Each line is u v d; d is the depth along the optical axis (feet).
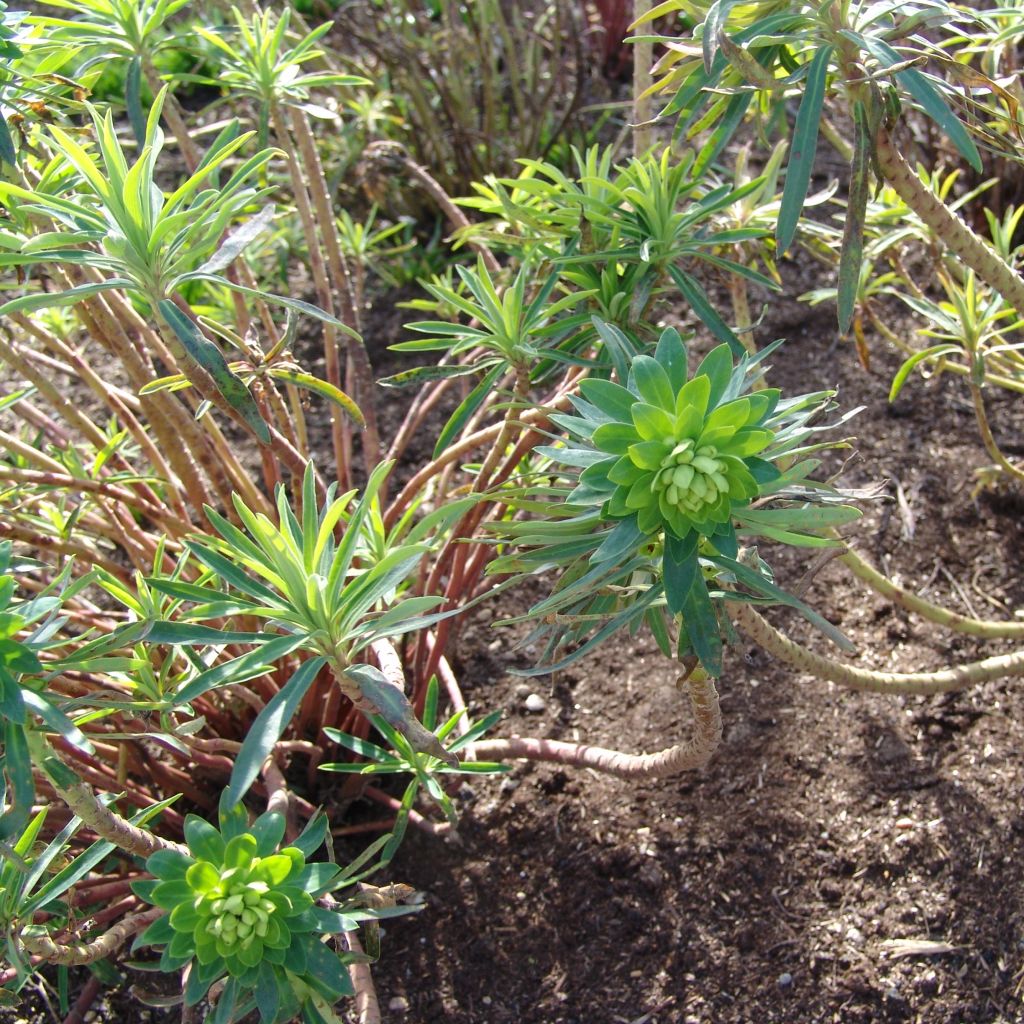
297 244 12.14
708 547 4.22
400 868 7.04
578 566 4.87
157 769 6.76
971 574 8.57
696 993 6.31
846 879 6.70
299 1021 5.96
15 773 3.97
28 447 6.69
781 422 4.43
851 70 4.93
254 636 4.43
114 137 4.49
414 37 13.74
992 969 6.21
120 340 6.39
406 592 7.66
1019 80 7.07
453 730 7.04
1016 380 8.41
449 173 12.85
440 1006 6.40
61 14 11.89
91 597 8.91
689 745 5.45
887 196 7.82
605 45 14.66
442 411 10.78
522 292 5.80
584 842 7.07
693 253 6.11
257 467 10.24
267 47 7.09
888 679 6.47
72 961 4.66
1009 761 7.17
